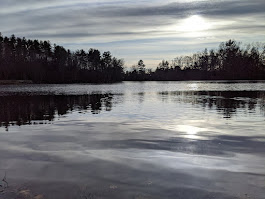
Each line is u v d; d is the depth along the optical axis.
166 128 12.55
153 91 47.97
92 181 5.96
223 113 17.64
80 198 5.13
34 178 6.16
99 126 13.34
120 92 45.59
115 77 142.00
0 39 117.88
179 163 7.19
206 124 13.49
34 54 123.12
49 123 14.50
